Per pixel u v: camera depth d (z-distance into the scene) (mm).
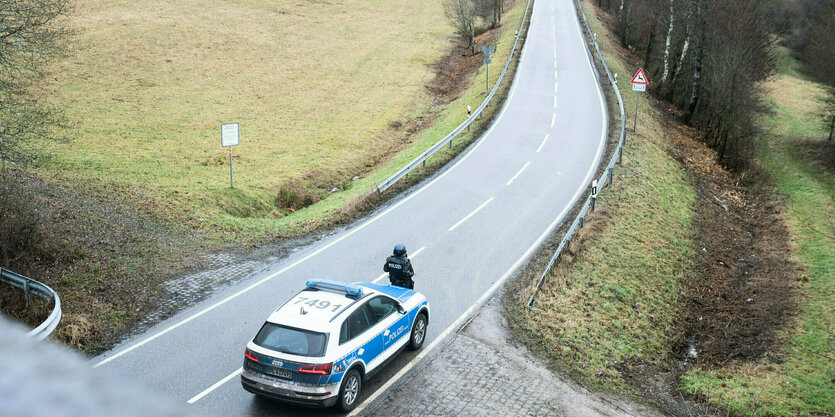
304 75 45219
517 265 15688
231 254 15914
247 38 53312
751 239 22047
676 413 10641
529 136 28328
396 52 53562
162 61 43844
